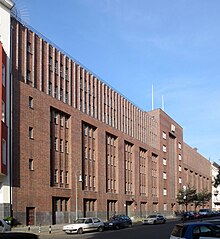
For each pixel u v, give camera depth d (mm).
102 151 62094
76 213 52344
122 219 46531
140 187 76438
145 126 81250
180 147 102000
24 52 44844
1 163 36969
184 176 104188
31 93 45094
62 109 51438
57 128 50781
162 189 86500
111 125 66375
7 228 28500
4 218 38000
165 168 89625
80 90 57188
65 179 51594
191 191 95625
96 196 58875
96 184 59688
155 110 88688
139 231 39156
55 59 51438
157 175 85062
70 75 54594
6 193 39375
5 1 41500
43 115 46969
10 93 41000
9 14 42250
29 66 45906
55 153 49844
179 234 16594
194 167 115438
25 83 44250
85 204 56250
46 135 47156
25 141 43250
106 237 32062
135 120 76438
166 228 43312
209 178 134250
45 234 36594
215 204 131625
